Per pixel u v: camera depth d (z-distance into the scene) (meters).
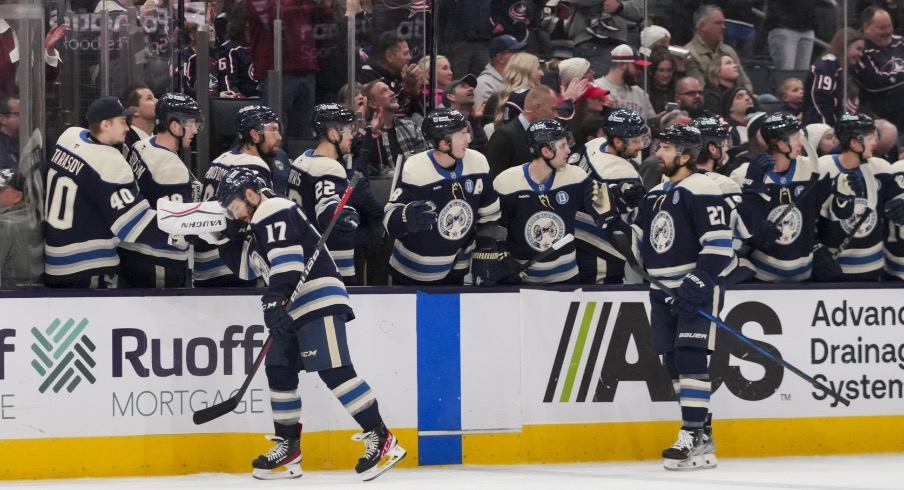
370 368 20.44
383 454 18.94
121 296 19.53
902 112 27.16
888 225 23.23
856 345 22.16
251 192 18.77
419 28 24.17
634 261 20.48
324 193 20.84
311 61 23.73
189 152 23.09
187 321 19.81
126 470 19.59
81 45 22.81
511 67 24.66
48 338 19.22
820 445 22.02
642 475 19.73
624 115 22.05
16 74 19.77
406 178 20.91
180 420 19.80
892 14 26.95
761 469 20.36
